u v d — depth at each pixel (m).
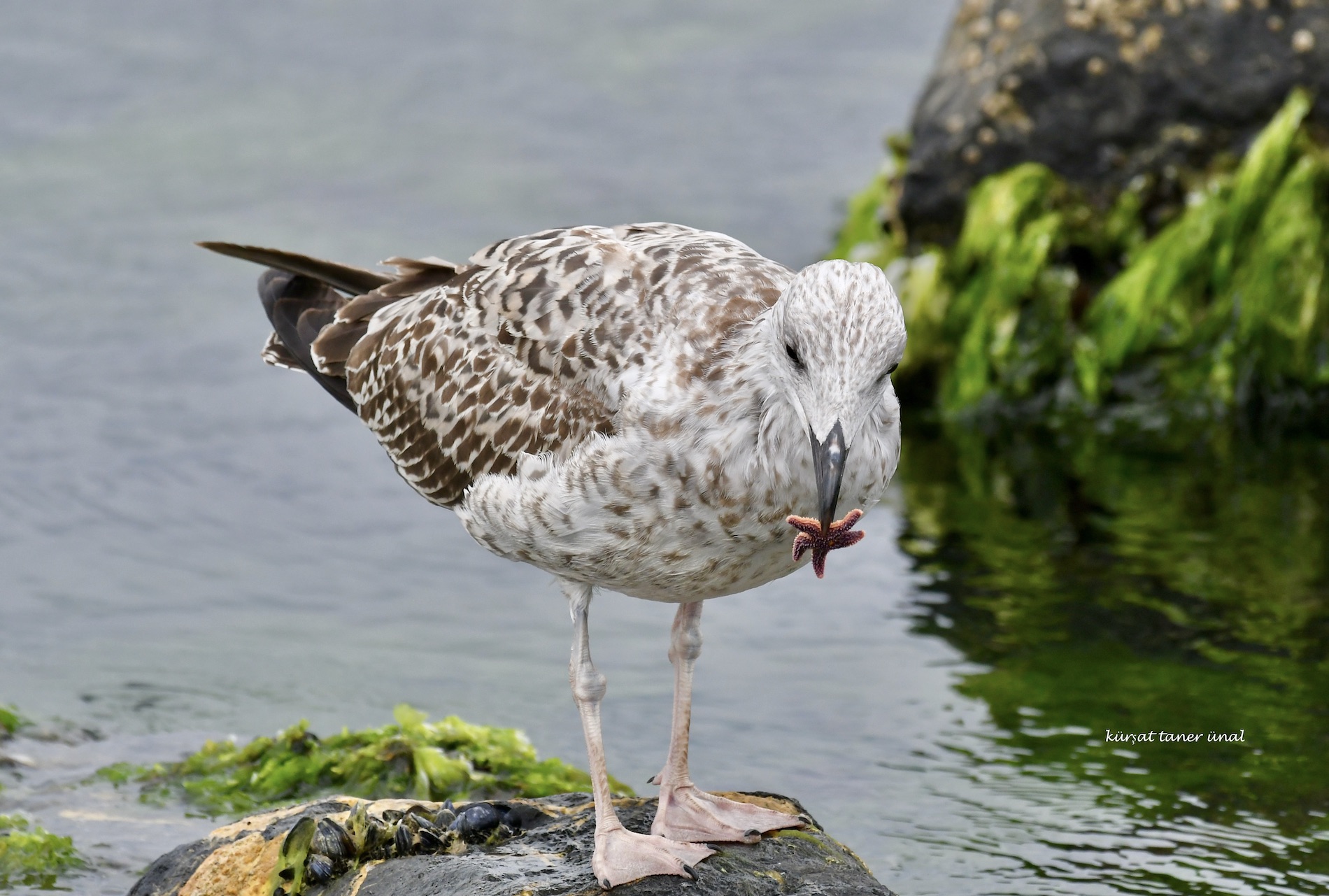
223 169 21.17
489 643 12.75
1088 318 16.73
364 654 12.55
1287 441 15.97
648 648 12.70
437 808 8.69
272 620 13.08
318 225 19.62
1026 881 9.55
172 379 16.98
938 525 14.55
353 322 9.83
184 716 11.52
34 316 17.89
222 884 8.47
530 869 8.05
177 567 13.89
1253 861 9.74
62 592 13.40
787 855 8.23
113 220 19.95
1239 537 14.11
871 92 23.48
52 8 25.92
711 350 7.78
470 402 8.64
